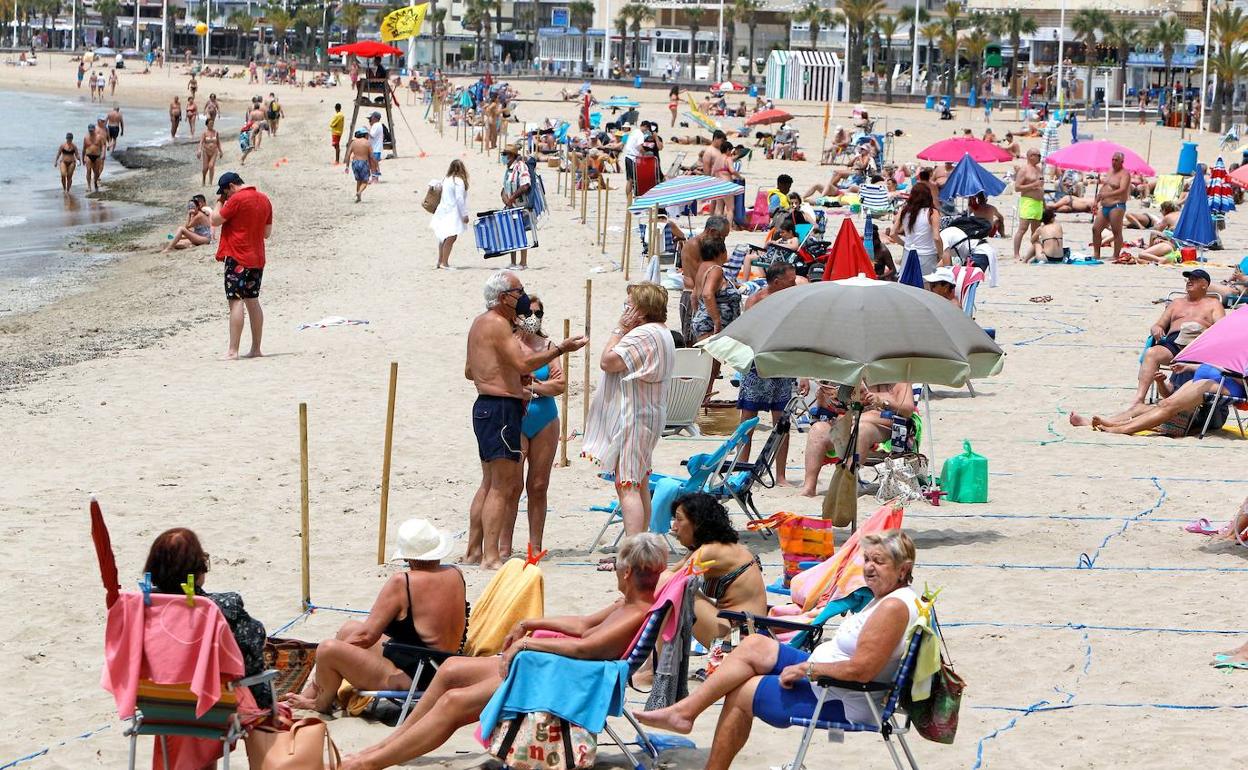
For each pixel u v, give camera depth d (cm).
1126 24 15975
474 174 6994
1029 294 3819
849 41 15800
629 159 4728
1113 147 4706
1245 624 1478
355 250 4841
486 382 1656
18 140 10956
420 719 1114
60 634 1453
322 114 13200
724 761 1077
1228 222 5572
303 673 1265
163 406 2636
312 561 1717
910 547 1052
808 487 2002
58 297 4269
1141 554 1742
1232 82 11325
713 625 1324
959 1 16538
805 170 7294
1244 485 2083
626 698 1292
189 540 990
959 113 13138
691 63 19888
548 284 3925
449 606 1238
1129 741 1174
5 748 1169
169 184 7825
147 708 980
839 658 1062
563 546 1783
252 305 3073
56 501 1994
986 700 1273
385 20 8612
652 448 1644
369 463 2214
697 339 2511
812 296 1653
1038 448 2319
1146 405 2473
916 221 3250
